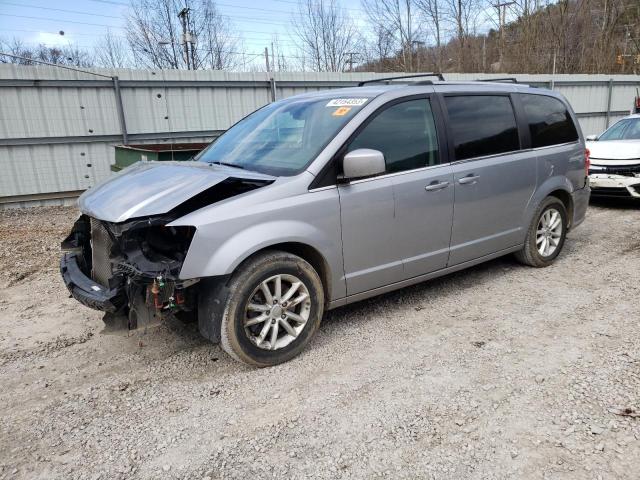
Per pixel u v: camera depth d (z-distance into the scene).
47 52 30.12
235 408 2.94
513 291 4.68
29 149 11.27
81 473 2.43
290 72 14.13
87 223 3.78
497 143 4.63
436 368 3.31
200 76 12.89
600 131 21.02
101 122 11.94
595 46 31.08
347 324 4.05
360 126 3.68
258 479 2.35
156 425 2.80
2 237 7.97
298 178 3.41
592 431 2.59
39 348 3.81
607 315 4.05
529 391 2.99
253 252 3.17
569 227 5.60
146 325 3.07
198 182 3.20
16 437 2.72
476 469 2.37
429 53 31.69
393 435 2.63
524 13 30.67
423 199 3.99
